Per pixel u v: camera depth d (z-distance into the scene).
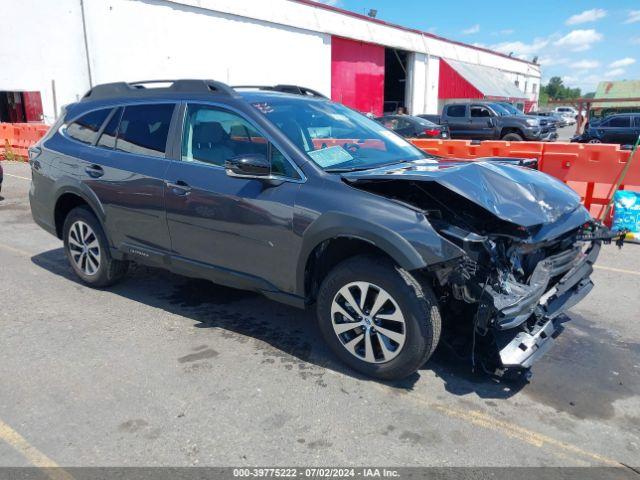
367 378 3.46
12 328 4.20
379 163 3.92
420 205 3.35
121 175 4.41
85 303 4.73
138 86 4.76
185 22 21.45
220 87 4.03
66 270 5.68
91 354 3.77
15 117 18.17
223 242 3.85
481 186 3.28
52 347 3.88
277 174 3.61
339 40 29.38
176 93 4.30
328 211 3.29
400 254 3.02
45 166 5.10
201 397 3.24
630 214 6.99
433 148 9.94
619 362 3.73
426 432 2.93
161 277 5.41
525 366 3.17
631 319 4.46
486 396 3.28
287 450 2.77
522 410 3.14
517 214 3.14
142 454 2.74
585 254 4.00
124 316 4.45
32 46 18.14
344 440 2.85
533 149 8.64
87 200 4.70
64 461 2.69
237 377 3.48
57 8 18.28
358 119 4.62
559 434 2.92
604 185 7.78
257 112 3.82
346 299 3.41
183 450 2.77
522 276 3.30
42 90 18.59
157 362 3.67
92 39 18.94
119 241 4.61
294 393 3.29
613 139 21.58
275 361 3.69
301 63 27.06
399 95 37.88
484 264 2.99
